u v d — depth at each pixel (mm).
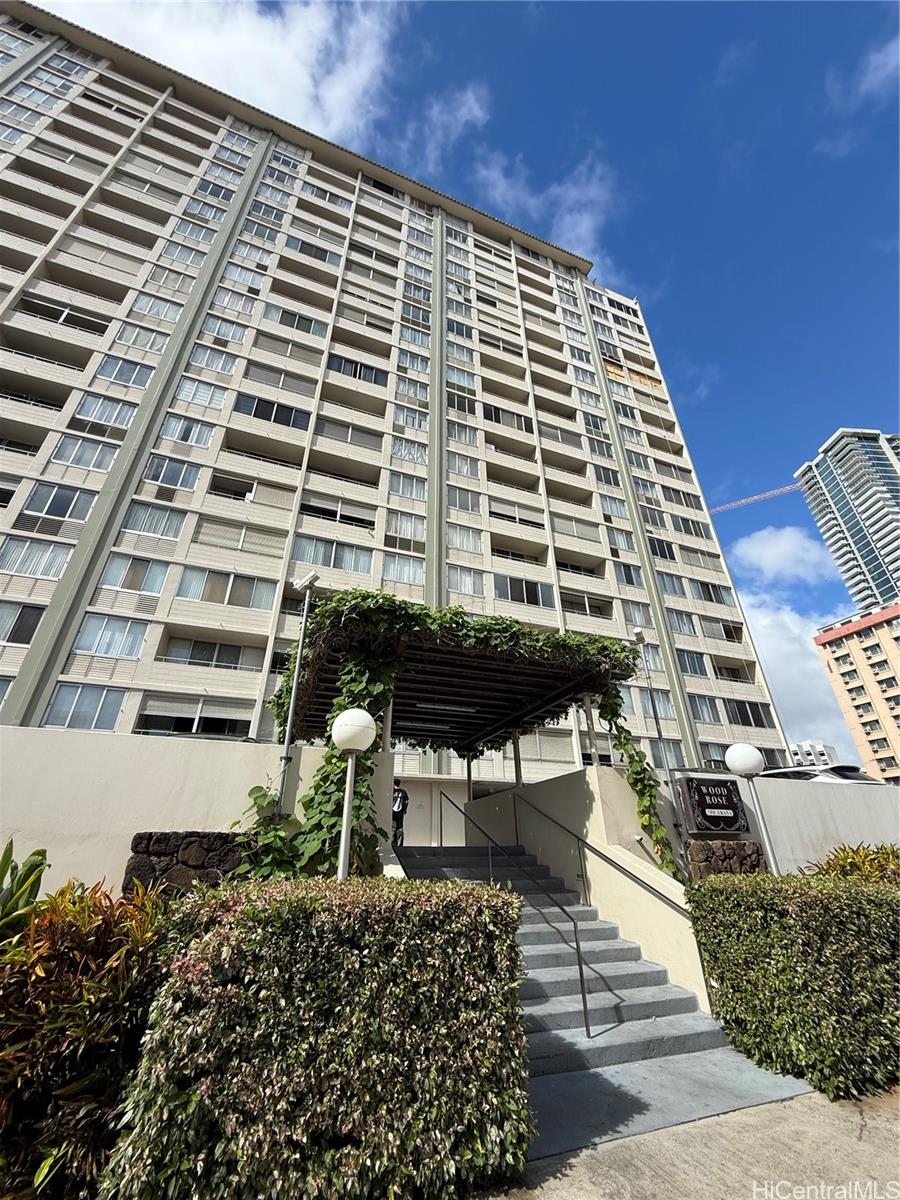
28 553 15000
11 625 14117
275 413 20953
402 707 7930
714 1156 2699
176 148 25719
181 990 2215
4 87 22828
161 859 3914
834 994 3514
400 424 23766
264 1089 2172
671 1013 4312
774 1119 3062
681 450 33000
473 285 31844
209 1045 2170
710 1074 3607
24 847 3738
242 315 22422
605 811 5832
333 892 2760
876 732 70125
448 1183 2385
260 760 4605
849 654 73812
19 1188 2203
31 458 16188
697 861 5676
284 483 19688
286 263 25484
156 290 21125
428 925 2762
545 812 6988
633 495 28766
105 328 19594
